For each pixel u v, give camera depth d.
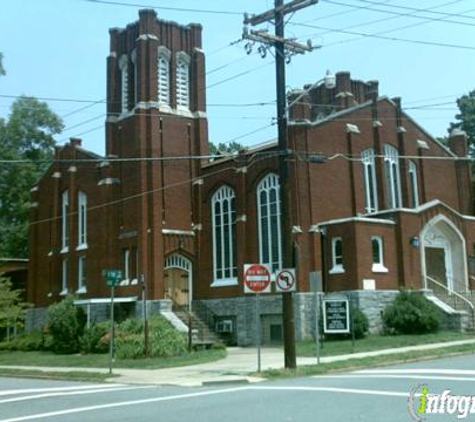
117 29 41.97
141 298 36.75
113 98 41.16
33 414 13.20
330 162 35.75
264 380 18.64
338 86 46.03
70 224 43.62
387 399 12.79
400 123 40.41
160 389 17.52
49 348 36.59
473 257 38.03
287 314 20.28
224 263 37.69
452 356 23.19
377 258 33.31
